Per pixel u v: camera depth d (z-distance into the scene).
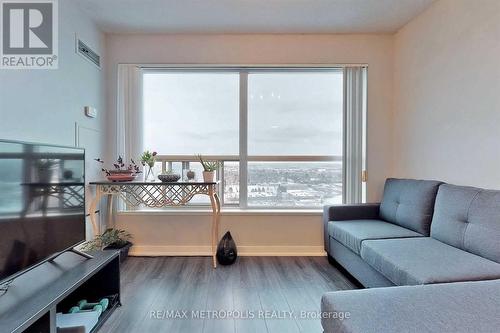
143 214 3.05
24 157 1.40
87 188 2.64
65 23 2.29
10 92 1.78
